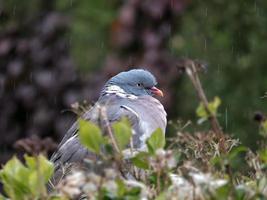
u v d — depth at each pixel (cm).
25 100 1397
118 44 1380
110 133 507
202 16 1454
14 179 476
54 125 1390
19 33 1458
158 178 489
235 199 468
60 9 1475
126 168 513
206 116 541
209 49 1438
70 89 1392
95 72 1401
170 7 1390
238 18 1446
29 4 1484
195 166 533
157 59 1380
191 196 472
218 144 557
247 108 1398
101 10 1444
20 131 1405
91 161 479
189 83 1402
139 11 1382
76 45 1427
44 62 1416
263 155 516
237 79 1423
